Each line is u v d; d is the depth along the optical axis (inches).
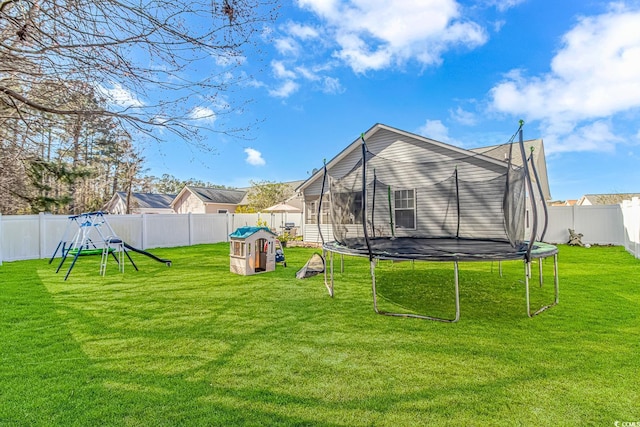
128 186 829.8
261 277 268.8
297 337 135.5
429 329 143.6
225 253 442.3
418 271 291.6
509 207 183.9
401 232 418.6
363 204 169.5
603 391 93.0
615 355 115.1
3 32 109.5
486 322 151.6
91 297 202.5
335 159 486.6
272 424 79.5
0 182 232.5
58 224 412.2
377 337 134.8
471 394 92.2
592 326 143.6
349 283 242.5
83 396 91.0
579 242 466.3
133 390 94.3
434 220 398.6
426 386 96.4
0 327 147.3
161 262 334.3
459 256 154.3
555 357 114.2
